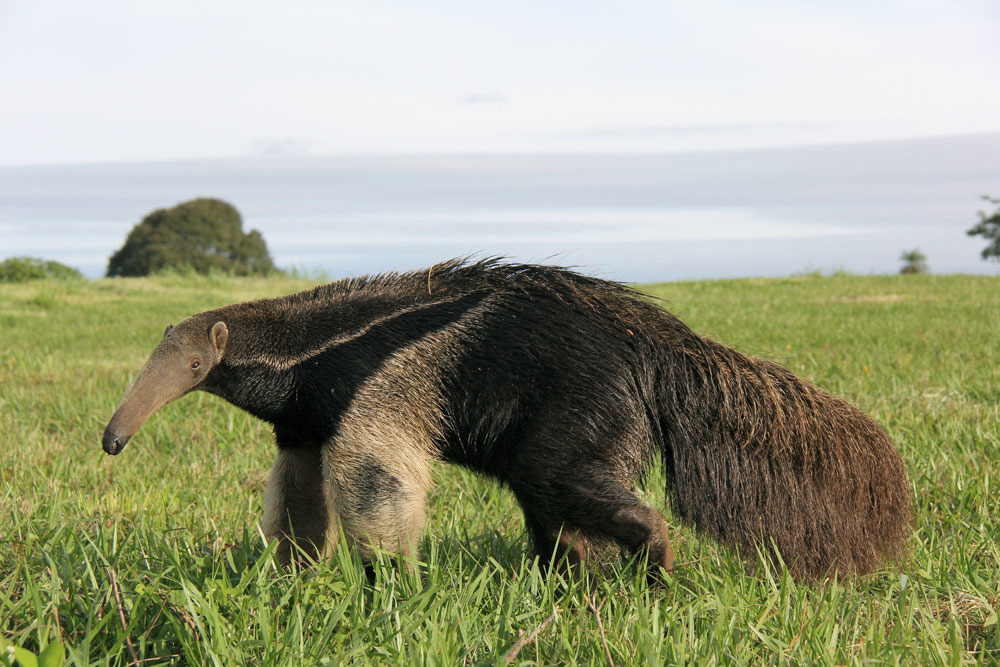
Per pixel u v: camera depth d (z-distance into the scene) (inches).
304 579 146.8
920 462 208.1
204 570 140.7
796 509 150.3
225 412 294.2
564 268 154.9
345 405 145.9
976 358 368.8
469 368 146.5
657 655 110.3
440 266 157.9
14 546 150.9
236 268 2283.5
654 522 145.1
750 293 824.3
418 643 115.6
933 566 150.5
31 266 1179.3
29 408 305.9
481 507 200.2
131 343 499.8
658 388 151.5
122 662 117.8
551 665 117.7
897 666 112.5
